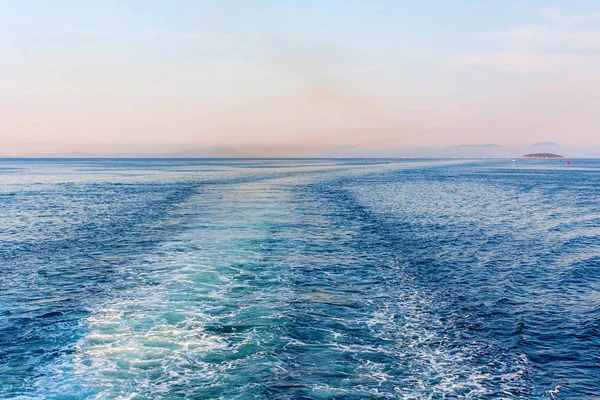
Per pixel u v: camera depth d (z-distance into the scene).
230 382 9.48
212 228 28.77
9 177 103.12
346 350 11.14
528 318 13.58
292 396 8.98
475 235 27.59
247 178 93.81
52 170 153.38
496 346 11.56
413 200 48.72
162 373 9.81
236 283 16.55
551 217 36.12
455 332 12.44
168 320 12.87
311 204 43.62
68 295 15.34
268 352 10.90
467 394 9.24
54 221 32.97
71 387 9.22
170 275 17.61
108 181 85.75
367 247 23.52
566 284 17.25
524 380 9.84
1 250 22.91
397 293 15.88
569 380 9.87
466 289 16.48
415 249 23.25
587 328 12.77
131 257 20.94
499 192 60.12
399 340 11.83
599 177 105.06
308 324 12.77
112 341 11.45
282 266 19.12
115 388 9.20
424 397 9.09
